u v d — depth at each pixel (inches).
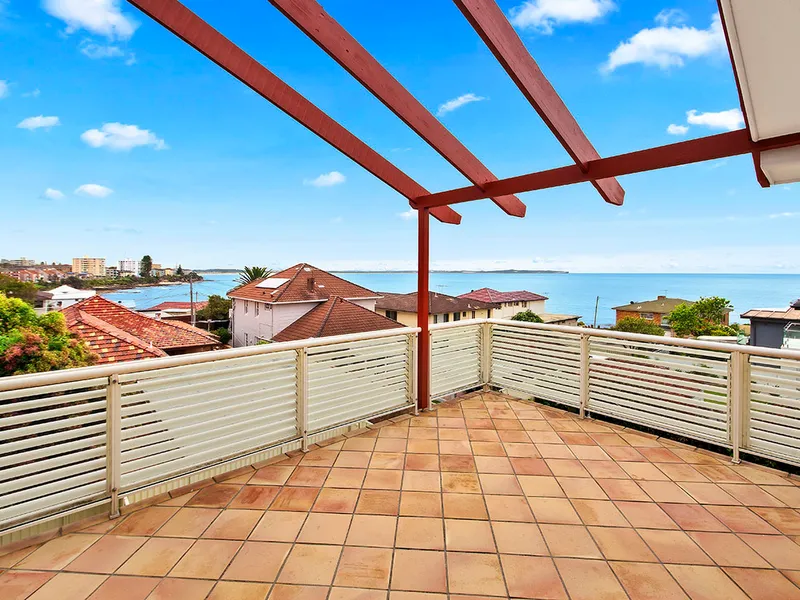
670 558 76.4
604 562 75.5
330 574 72.5
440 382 167.0
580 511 91.9
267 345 114.2
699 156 93.8
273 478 106.4
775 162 84.4
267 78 105.1
